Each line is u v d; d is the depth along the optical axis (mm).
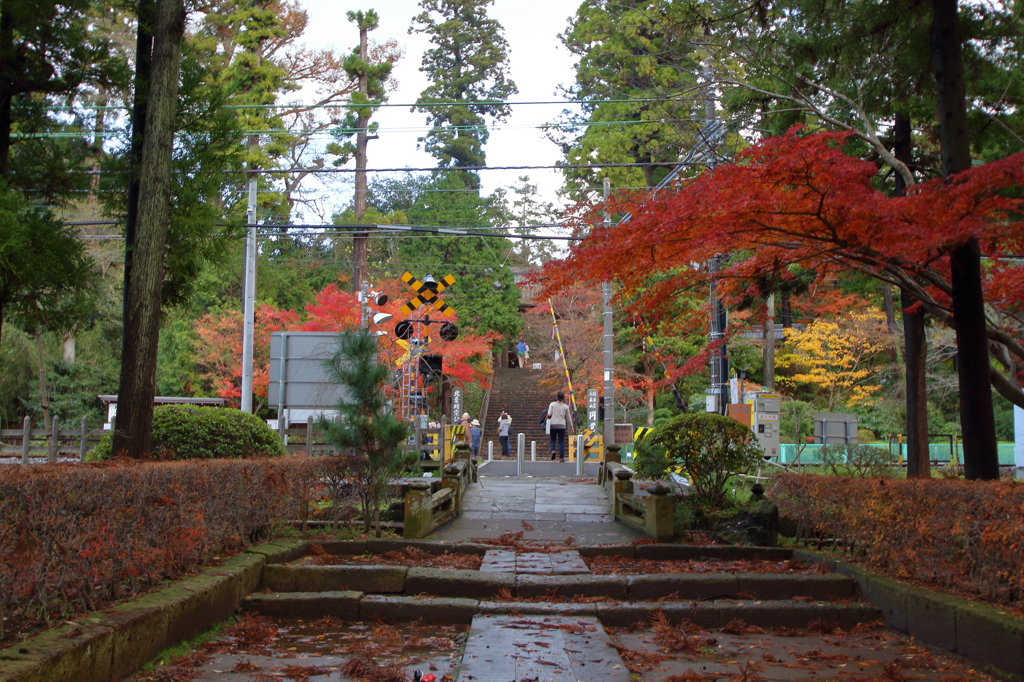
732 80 12258
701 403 31703
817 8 10781
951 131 8531
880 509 7418
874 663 5812
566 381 33406
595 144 27922
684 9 11594
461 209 41469
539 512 11922
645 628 6910
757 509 9711
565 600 7316
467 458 14992
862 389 28422
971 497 6148
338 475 9688
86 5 9383
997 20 10797
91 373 31594
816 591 7523
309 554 8766
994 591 6035
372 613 7012
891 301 27562
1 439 22750
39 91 9531
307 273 39094
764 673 5551
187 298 10570
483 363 37031
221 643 6090
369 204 47406
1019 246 8281
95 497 5359
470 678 5191
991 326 10398
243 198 31250
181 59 10336
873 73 11484
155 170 9008
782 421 28141
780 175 7445
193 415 10391
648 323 10453
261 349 29938
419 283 20188
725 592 7523
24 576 4758
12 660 4168
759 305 11203
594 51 26734
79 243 9000
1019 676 5219
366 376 9750
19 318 9367
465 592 7473
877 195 7539
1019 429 20281
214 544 7461
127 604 5547
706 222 7820
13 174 9445
